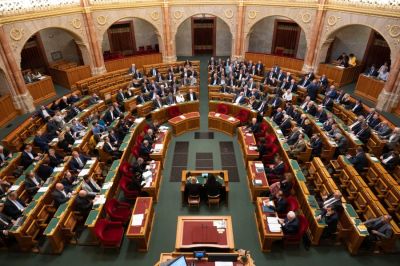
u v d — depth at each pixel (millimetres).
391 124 13281
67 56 21094
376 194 9922
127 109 15570
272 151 11602
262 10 20156
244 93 16156
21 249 8352
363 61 18953
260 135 13016
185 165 12164
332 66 18078
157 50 24016
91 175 10305
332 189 9086
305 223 7957
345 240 8438
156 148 11781
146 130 13102
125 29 23625
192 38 25312
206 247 7117
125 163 10484
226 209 9891
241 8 20516
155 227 9195
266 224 8203
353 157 10750
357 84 16766
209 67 20422
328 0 17172
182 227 7832
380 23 14828
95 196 9375
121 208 9102
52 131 12906
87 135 12516
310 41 18922
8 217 8602
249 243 8625
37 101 16531
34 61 19328
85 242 8602
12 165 10867
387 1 14227
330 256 8156
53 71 19031
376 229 7980
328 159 11609
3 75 14422
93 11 18281
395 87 14305
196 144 13586
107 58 21578
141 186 9812
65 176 9766
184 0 20609
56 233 8047
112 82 18703
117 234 8203
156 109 15000
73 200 8969
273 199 9008
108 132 12633
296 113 13758
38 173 10336
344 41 19719
